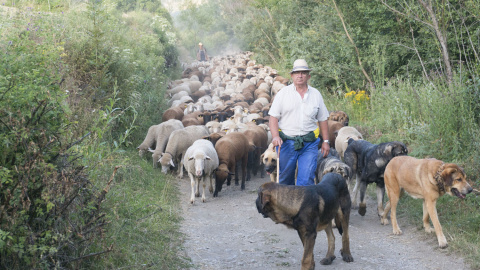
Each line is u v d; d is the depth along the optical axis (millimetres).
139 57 16109
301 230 4594
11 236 3420
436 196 5684
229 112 15406
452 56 11992
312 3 21266
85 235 4230
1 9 9195
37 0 11664
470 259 5113
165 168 10367
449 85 9070
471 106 8703
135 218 6277
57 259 3834
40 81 4207
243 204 8531
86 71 10500
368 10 13805
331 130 10531
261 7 23922
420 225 6418
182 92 19016
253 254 5711
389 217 7113
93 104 9570
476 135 7883
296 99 5887
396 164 6277
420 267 5133
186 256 5496
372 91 13633
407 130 9930
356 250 5770
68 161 4348
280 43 23703
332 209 4824
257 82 23391
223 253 5754
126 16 26172
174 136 10688
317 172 7188
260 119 14023
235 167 10578
